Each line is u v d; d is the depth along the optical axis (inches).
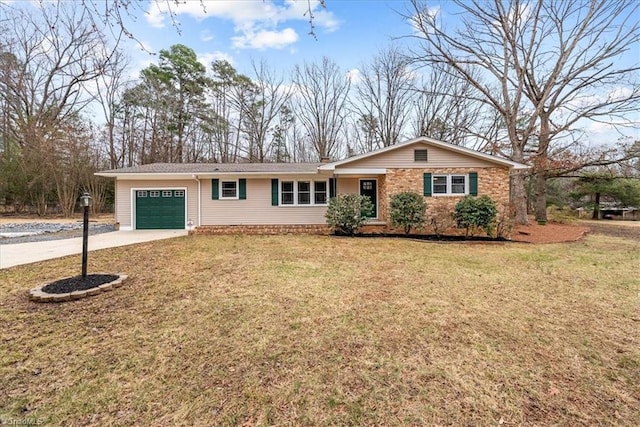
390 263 281.9
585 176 688.4
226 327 145.9
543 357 121.4
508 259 305.4
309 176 531.8
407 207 454.6
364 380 106.1
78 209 873.5
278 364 115.7
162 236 448.8
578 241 436.5
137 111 971.3
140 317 156.6
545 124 633.0
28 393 99.0
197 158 1050.1
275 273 241.1
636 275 245.3
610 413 91.4
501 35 621.9
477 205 443.5
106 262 275.3
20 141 796.0
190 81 1005.8
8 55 706.2
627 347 129.3
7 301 177.2
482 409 92.6
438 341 133.6
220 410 92.1
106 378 107.0
